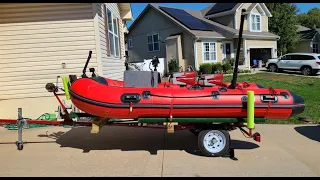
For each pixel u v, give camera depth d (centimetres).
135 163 477
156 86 534
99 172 441
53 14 818
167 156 511
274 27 3080
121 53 1323
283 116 491
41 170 454
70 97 532
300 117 772
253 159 487
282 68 2027
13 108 827
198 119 493
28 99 830
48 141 622
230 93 487
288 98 486
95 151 546
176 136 644
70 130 722
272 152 521
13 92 827
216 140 497
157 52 2514
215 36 2208
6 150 560
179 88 501
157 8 2409
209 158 495
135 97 481
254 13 2544
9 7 804
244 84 543
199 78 559
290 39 3106
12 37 816
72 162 488
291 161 475
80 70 834
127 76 525
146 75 529
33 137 657
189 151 537
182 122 502
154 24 2494
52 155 526
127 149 555
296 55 1964
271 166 454
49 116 758
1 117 824
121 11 1341
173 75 569
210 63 2119
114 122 556
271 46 2641
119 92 489
